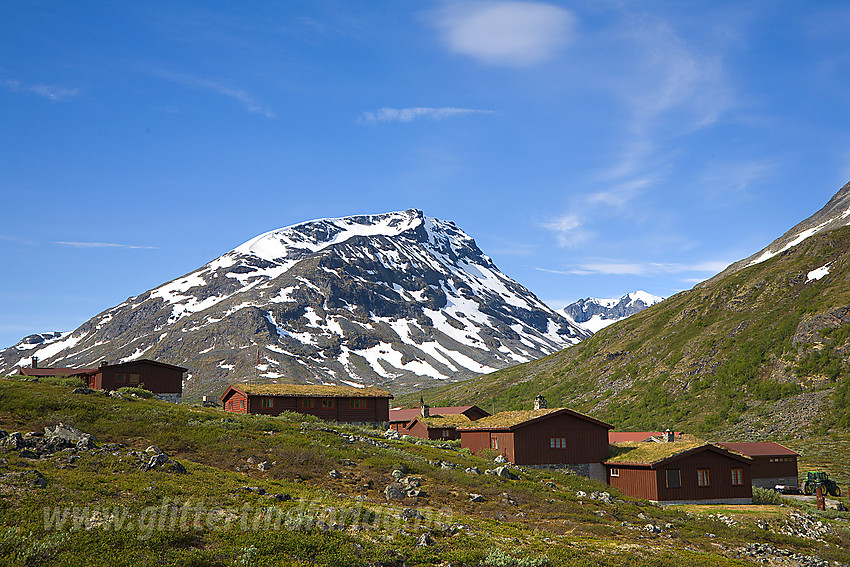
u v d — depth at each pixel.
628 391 152.38
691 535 33.94
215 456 37.88
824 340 127.69
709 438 114.25
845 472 77.25
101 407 44.62
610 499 42.66
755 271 175.62
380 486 36.12
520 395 184.75
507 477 45.19
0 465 27.88
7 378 57.81
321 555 21.81
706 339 154.25
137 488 27.05
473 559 23.39
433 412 92.00
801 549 34.19
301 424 53.00
